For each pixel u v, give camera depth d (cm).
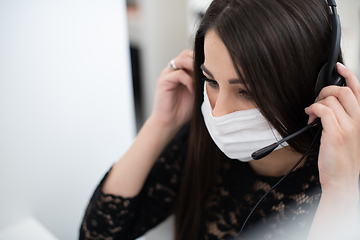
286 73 47
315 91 51
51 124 119
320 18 49
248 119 54
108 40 123
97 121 130
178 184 93
